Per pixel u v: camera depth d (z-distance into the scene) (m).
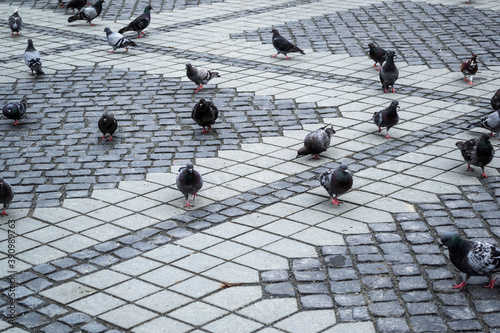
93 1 20.34
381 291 5.51
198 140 9.34
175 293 5.57
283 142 9.20
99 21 17.64
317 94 11.27
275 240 6.46
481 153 7.52
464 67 11.35
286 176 8.06
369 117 10.09
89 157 8.77
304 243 6.39
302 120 10.06
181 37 15.63
